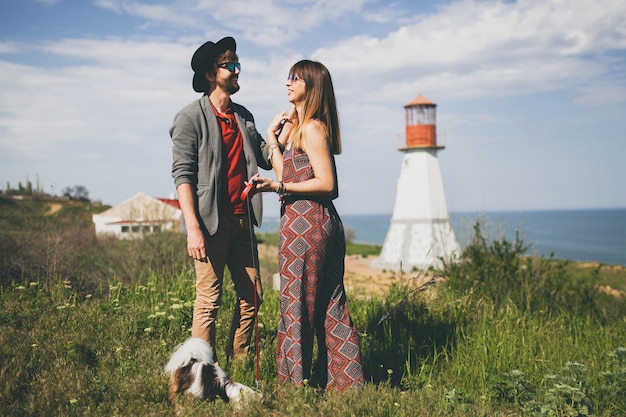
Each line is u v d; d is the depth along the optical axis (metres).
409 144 28.05
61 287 7.38
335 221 3.91
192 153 3.97
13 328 5.23
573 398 3.96
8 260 8.51
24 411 3.47
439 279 8.08
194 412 3.39
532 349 5.33
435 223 27.02
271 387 3.85
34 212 12.43
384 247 28.50
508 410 4.04
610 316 8.21
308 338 3.84
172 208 15.12
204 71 4.16
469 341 5.41
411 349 5.09
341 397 3.65
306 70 3.83
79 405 3.62
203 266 4.20
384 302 6.67
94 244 12.55
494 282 8.32
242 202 4.24
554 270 9.11
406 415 3.56
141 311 6.09
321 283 3.90
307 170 3.84
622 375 4.39
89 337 5.07
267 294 7.27
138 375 4.11
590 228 157.38
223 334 5.35
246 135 4.28
